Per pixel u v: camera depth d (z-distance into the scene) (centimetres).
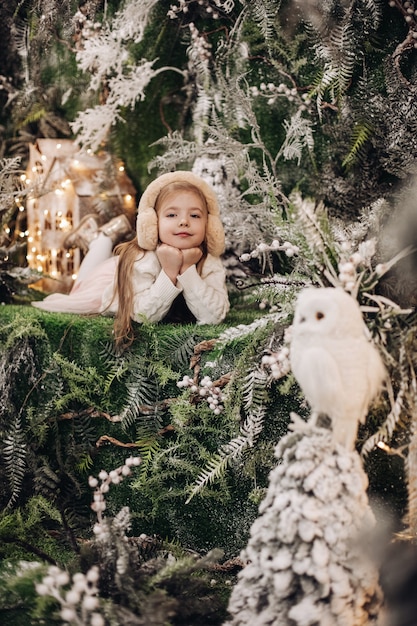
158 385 221
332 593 158
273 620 162
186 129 304
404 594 168
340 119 241
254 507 212
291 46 255
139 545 213
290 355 175
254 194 280
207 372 215
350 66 233
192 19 286
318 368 164
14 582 184
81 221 294
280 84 264
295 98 247
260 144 255
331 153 251
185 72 297
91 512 234
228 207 259
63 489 235
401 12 231
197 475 216
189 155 273
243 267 264
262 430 209
